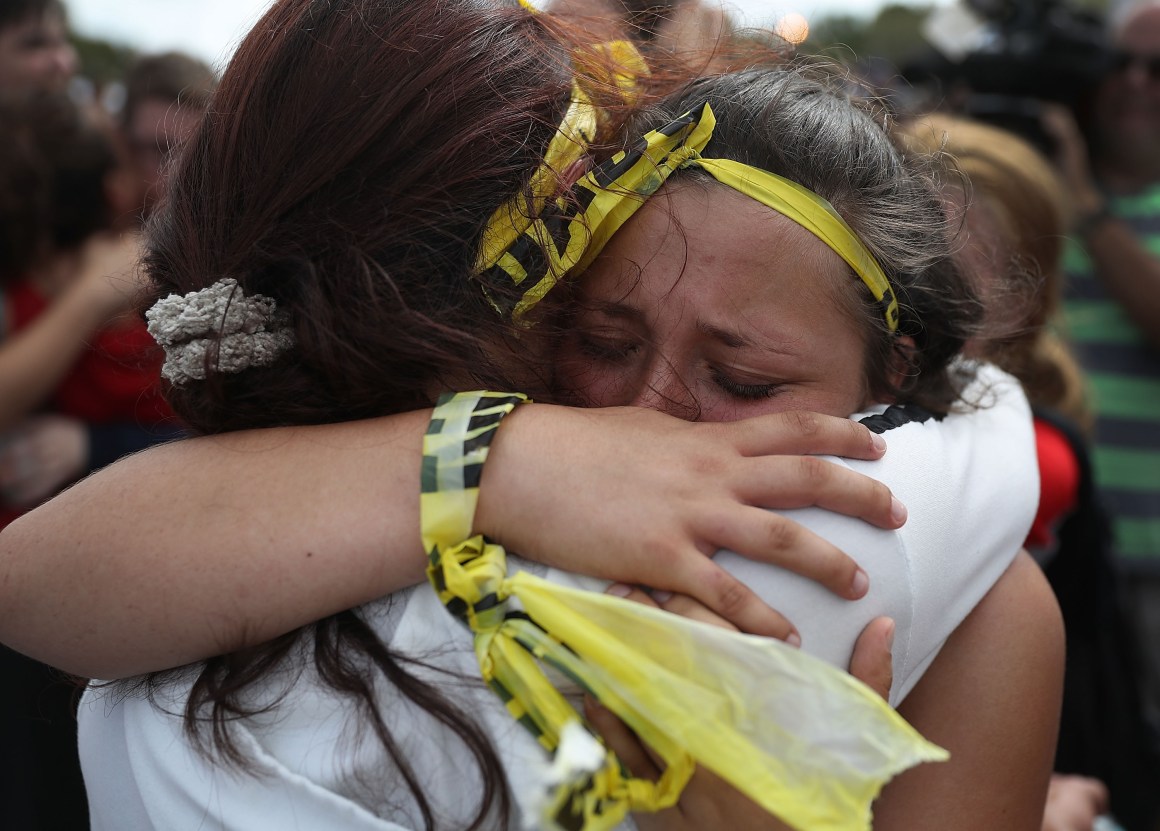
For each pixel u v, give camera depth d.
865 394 1.50
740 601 1.18
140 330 3.28
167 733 1.34
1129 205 4.11
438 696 1.23
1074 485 2.38
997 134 2.75
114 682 1.43
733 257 1.34
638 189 1.36
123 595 1.28
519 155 1.39
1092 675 2.43
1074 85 3.98
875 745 1.08
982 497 1.43
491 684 1.21
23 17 3.84
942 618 1.34
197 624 1.27
